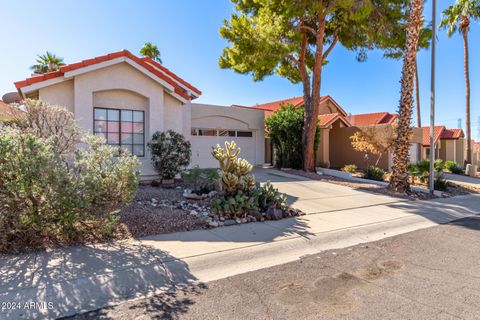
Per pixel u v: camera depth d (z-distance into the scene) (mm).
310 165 16812
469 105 23078
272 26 13406
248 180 7961
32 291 3686
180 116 12219
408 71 11844
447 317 3289
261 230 6445
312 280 4227
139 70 10789
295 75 18234
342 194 11070
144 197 8461
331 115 21953
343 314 3342
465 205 10258
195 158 17406
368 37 15508
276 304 3553
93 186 4938
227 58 15859
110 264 4496
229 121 18484
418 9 11602
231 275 4363
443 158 28406
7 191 4594
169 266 4535
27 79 9273
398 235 6578
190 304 3537
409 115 11945
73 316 3252
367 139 18094
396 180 12094
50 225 4930
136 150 11156
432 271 4570
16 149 4613
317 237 6168
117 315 3283
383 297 3738
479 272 4539
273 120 18375
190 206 7867
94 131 10383
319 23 15352
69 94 10008
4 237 4832
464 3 21422
